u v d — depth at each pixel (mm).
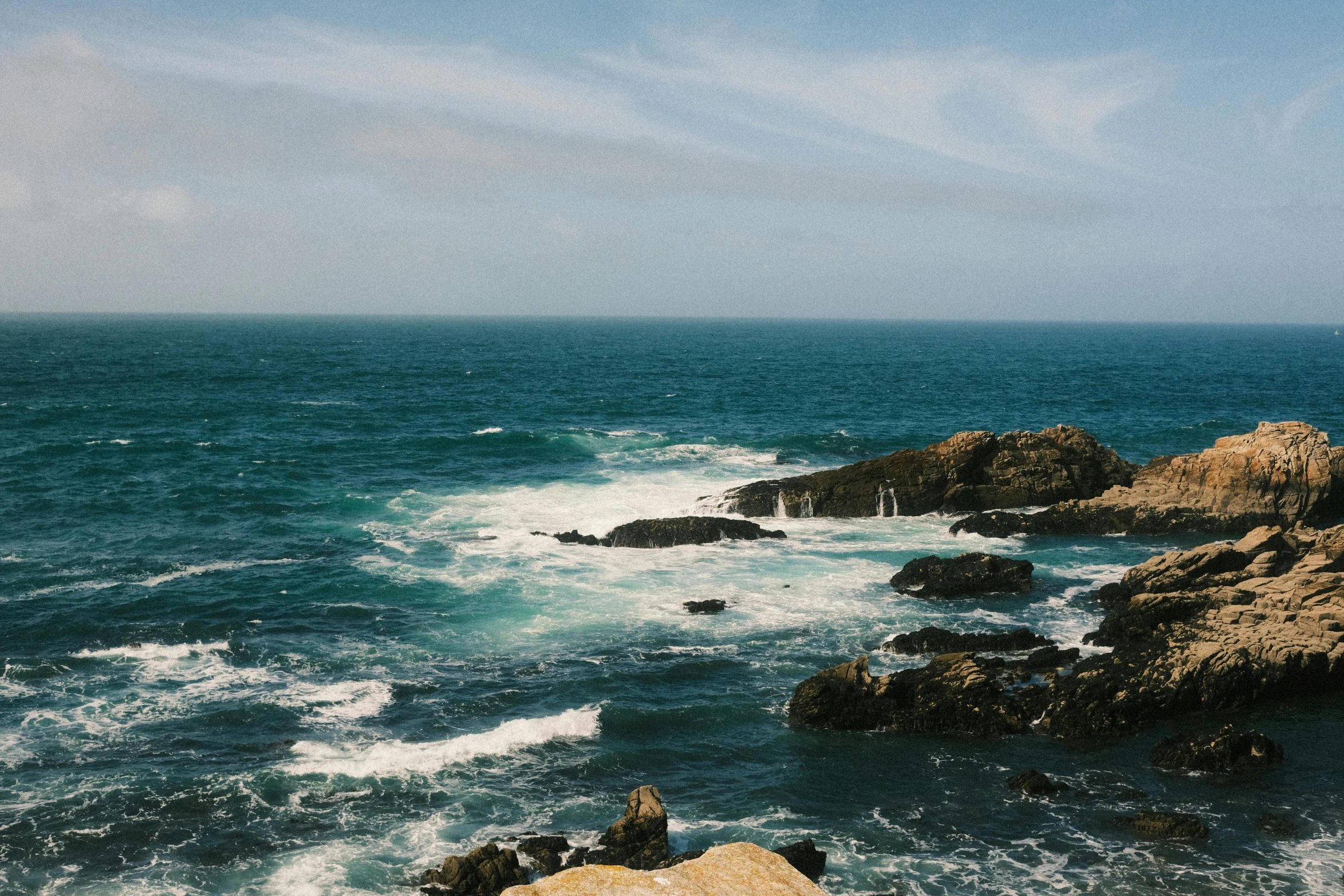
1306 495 48844
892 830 23391
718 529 47000
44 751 25953
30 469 60219
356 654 33094
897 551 46062
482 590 39625
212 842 22156
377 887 20719
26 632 34031
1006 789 25438
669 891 6906
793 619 36844
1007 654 33500
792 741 27844
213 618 36031
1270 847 22703
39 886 20438
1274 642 31062
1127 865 21906
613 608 37781
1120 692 29125
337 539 46625
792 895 7031
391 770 25406
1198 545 47594
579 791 24844
